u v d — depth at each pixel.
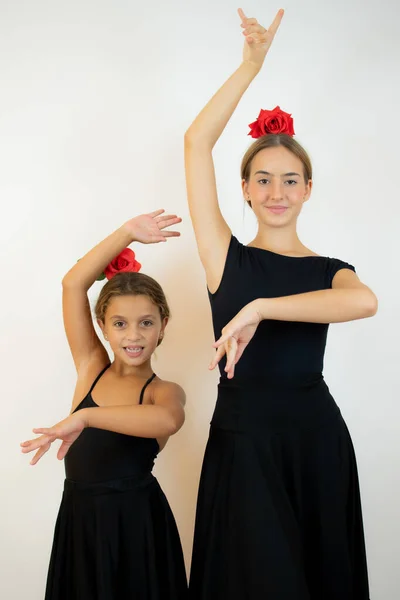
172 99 1.88
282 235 1.38
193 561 1.31
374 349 1.92
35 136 1.86
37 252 1.87
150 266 1.90
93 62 1.87
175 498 1.90
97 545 1.32
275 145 1.37
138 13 1.88
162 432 1.30
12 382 1.87
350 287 1.21
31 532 1.86
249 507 1.22
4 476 1.86
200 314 1.91
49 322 1.87
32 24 1.86
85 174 1.88
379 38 1.91
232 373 1.09
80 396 1.45
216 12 1.89
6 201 1.86
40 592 1.85
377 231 1.90
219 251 1.34
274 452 1.26
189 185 1.33
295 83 1.90
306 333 1.30
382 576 1.90
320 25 1.90
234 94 1.33
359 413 1.92
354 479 1.35
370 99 1.90
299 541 1.24
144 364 1.48
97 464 1.36
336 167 1.90
